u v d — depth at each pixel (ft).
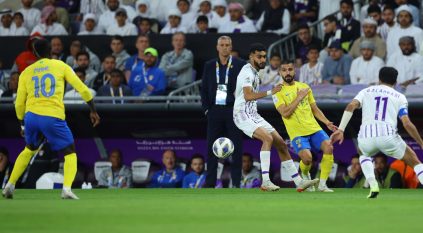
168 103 176.76
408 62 182.80
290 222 76.23
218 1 211.00
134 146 190.80
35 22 225.97
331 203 103.91
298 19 211.41
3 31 223.92
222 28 208.85
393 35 188.75
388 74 117.80
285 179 180.65
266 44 198.39
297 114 139.74
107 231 67.21
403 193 136.15
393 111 116.06
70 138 112.47
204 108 156.87
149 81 188.85
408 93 173.58
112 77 185.57
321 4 210.18
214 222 76.13
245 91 135.03
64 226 71.77
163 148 190.29
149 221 77.00
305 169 141.49
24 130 113.50
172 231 67.41
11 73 194.80
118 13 215.10
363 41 184.34
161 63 195.83
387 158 175.22
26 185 181.27
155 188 163.32
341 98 170.91
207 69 156.35
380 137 115.24
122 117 182.19
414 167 116.37
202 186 166.61
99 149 190.80
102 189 155.94
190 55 195.00
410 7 195.83
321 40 201.05
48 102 111.04
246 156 175.22
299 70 189.57
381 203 104.42
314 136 140.67
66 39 206.49
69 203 102.99
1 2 235.61
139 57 197.36
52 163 180.96
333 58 187.21
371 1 196.34
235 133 156.25
